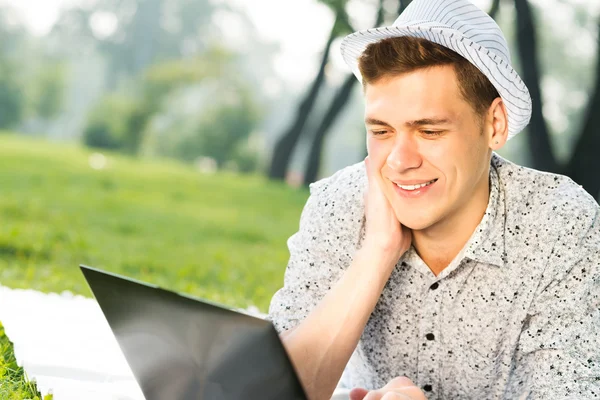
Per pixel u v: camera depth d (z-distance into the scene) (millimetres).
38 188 12695
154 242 8734
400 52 1827
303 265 2189
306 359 1985
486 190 2016
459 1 1999
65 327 3154
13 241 7000
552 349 2018
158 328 1773
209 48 27297
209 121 26828
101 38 29219
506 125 1947
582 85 21844
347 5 17031
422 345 2133
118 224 10000
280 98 28891
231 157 26828
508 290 2023
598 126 12461
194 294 4527
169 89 26750
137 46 29094
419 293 2086
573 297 1997
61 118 28578
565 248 1993
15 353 2748
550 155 12656
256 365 1704
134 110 26281
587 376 1976
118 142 26172
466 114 1870
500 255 1995
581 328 1996
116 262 6773
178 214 12039
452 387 2170
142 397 2457
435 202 1904
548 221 2012
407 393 1863
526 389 2152
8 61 28047
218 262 7176
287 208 14352
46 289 4105
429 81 1830
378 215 2029
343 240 2145
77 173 15312
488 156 1992
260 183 17375
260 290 5219
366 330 2205
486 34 1985
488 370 2104
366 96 1931
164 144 26469
